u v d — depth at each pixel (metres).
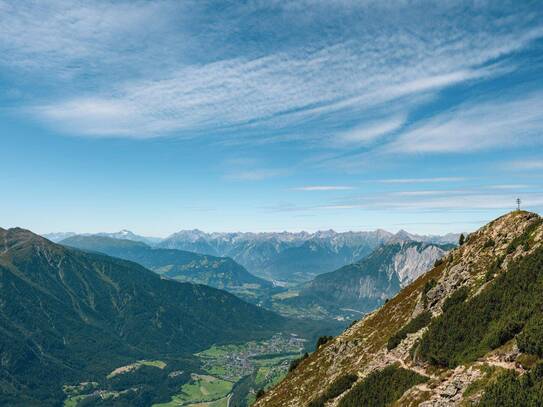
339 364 134.62
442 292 113.50
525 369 57.88
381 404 86.00
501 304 81.44
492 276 97.88
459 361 75.88
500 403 53.22
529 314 68.56
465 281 108.31
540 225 101.00
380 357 110.06
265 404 154.38
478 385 60.19
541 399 49.88
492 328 76.94
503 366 61.34
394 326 128.88
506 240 110.19
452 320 89.00
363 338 140.50
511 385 54.47
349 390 103.19
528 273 82.75
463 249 124.75
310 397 129.38
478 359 68.56
